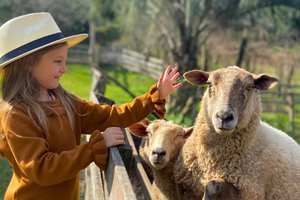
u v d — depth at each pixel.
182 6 11.83
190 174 2.99
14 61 2.13
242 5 11.10
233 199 2.63
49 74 2.18
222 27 13.67
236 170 2.70
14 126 2.00
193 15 11.70
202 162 2.87
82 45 23.62
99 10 12.73
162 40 15.11
